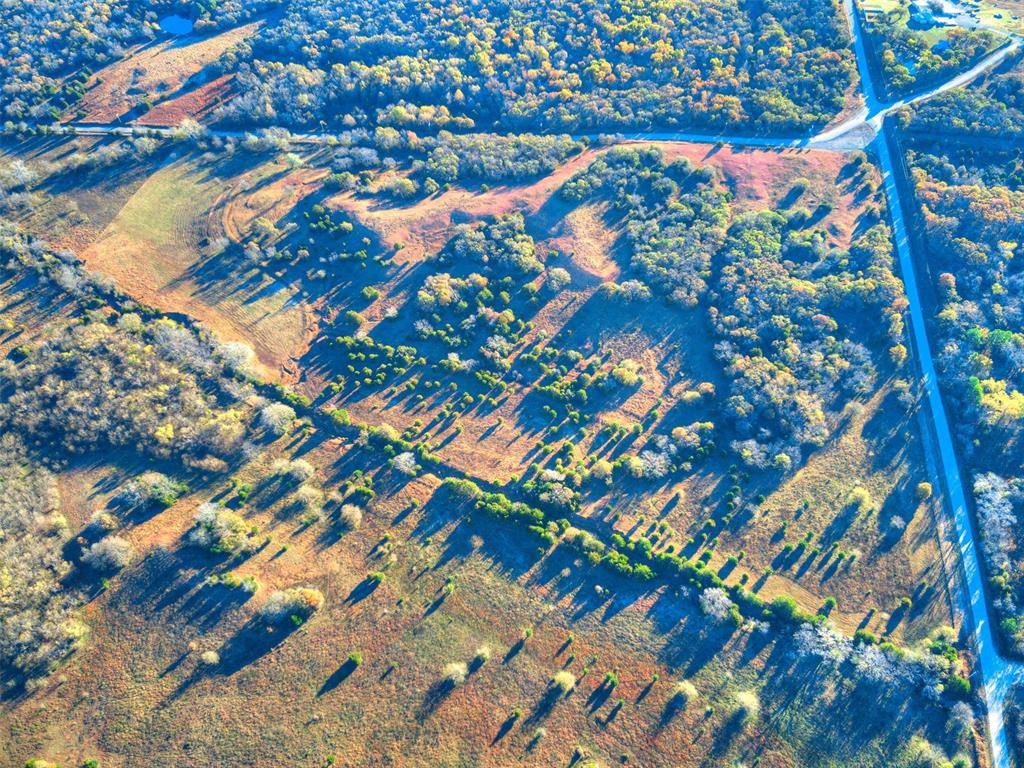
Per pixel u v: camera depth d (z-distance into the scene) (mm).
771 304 122125
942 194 133375
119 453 107688
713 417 114750
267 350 123875
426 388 119750
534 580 98500
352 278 132875
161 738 83875
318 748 84125
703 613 95000
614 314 126500
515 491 107438
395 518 104688
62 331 118938
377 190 146500
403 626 93875
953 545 101500
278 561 98812
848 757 85250
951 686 88438
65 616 90312
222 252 135125
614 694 89250
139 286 129000
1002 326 117500
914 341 120688
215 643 90438
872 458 109312
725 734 86688
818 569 100188
